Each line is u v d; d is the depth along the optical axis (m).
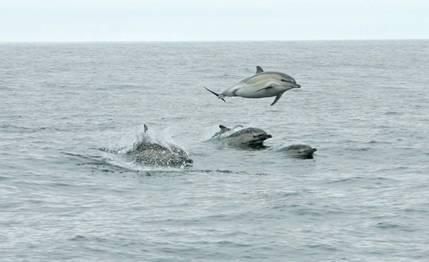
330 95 114.44
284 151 56.25
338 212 36.19
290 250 29.67
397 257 28.67
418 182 44.72
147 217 34.88
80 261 27.77
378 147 60.06
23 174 45.62
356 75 165.25
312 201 38.53
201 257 28.73
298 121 79.75
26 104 93.31
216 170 48.81
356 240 31.11
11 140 60.84
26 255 28.25
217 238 31.27
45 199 38.78
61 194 40.25
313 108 94.75
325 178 46.34
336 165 51.91
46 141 60.78
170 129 71.81
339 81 146.00
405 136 66.56
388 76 161.25
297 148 56.06
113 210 36.38
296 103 102.06
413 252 29.31
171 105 98.44
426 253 29.12
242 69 187.88
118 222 33.75
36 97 104.31
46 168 47.94
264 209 36.72
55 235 31.11
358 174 48.00
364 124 76.12
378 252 29.34
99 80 146.00
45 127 70.69
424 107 93.75
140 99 105.81
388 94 115.00
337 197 39.84
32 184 42.78
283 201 38.50
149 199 39.22
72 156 52.22
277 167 50.59
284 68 193.12
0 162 49.31
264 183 44.34
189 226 33.28
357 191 41.81
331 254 29.16
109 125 74.00
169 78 153.62
